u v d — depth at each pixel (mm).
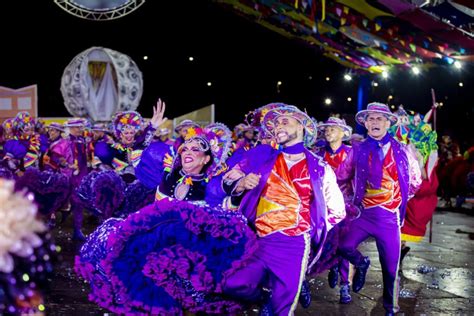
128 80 13148
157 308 3457
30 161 8750
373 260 8117
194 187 3881
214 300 3566
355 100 23016
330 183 4117
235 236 3430
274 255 3852
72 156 9867
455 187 15008
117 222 3918
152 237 3344
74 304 5469
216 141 3867
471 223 12273
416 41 11164
